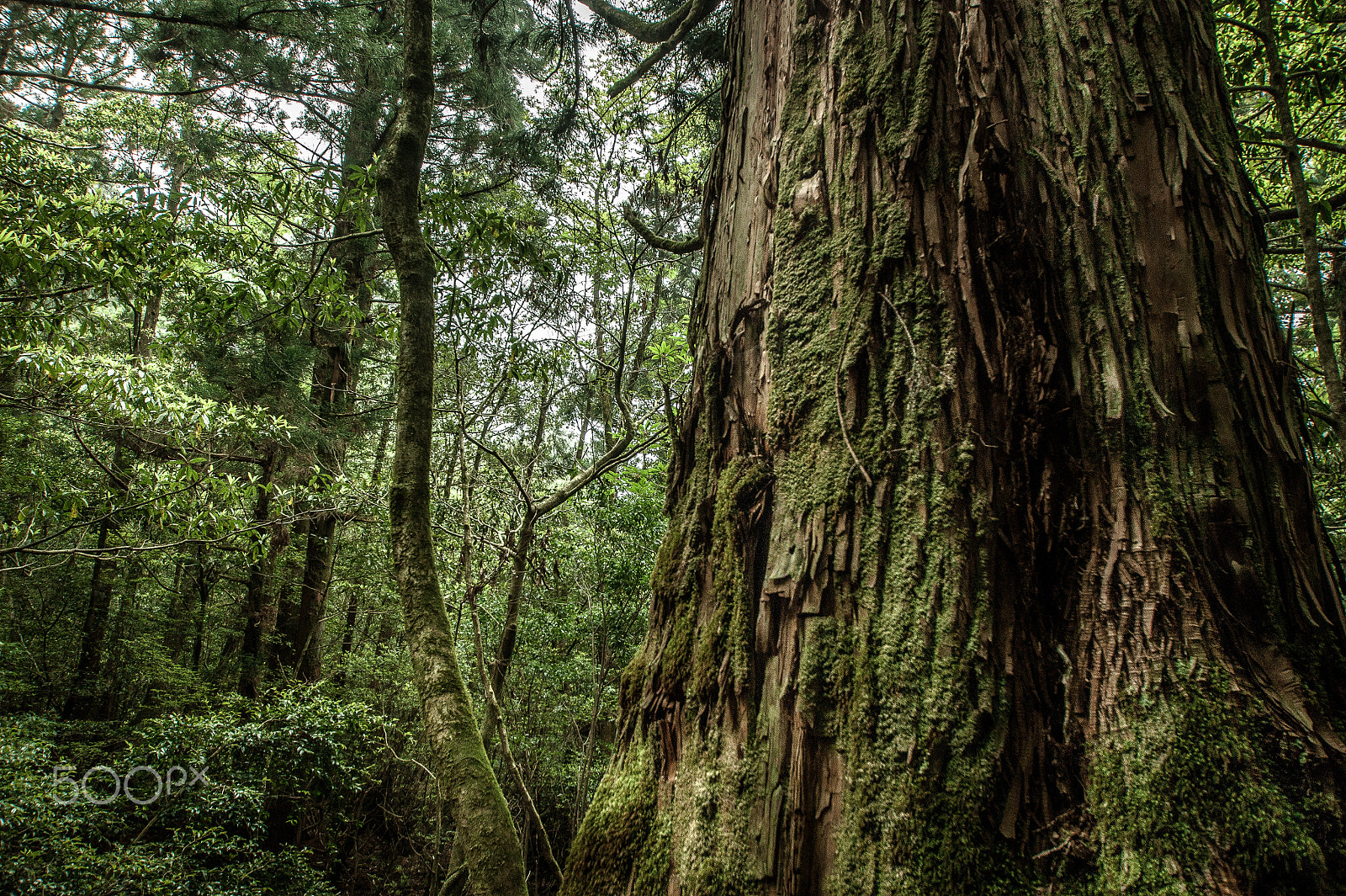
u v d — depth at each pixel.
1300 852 0.99
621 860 1.48
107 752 7.82
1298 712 1.11
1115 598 1.24
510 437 6.10
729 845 1.31
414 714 9.56
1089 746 1.18
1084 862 1.10
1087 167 1.43
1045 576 1.31
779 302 1.63
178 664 11.05
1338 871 0.99
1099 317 1.36
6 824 4.45
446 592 6.41
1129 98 1.45
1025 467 1.33
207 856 5.61
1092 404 1.34
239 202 4.48
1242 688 1.12
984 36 1.54
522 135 6.63
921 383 1.39
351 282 8.89
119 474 5.38
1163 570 1.21
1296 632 1.19
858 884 1.17
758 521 1.54
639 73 4.38
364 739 7.42
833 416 1.46
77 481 5.34
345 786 6.93
